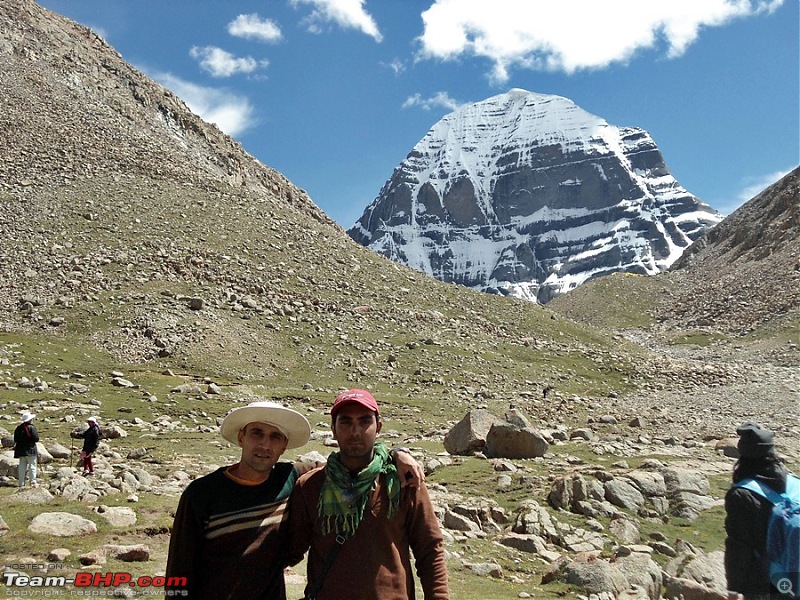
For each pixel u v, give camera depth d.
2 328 45.00
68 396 33.41
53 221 63.78
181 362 44.47
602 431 36.75
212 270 61.06
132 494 16.17
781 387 59.78
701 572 14.82
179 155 95.25
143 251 61.25
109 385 37.09
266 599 6.82
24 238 59.34
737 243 182.38
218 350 47.25
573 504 19.70
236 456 24.30
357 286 68.50
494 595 12.90
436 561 6.70
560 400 47.91
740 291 144.88
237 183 103.19
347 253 77.88
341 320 58.72
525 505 19.27
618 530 18.33
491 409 42.19
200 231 69.81
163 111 109.94
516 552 16.50
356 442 6.70
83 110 94.50
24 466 17.45
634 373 62.09
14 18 108.19
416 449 27.52
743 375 67.88
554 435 32.12
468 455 26.67
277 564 6.94
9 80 93.44
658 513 20.12
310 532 6.90
